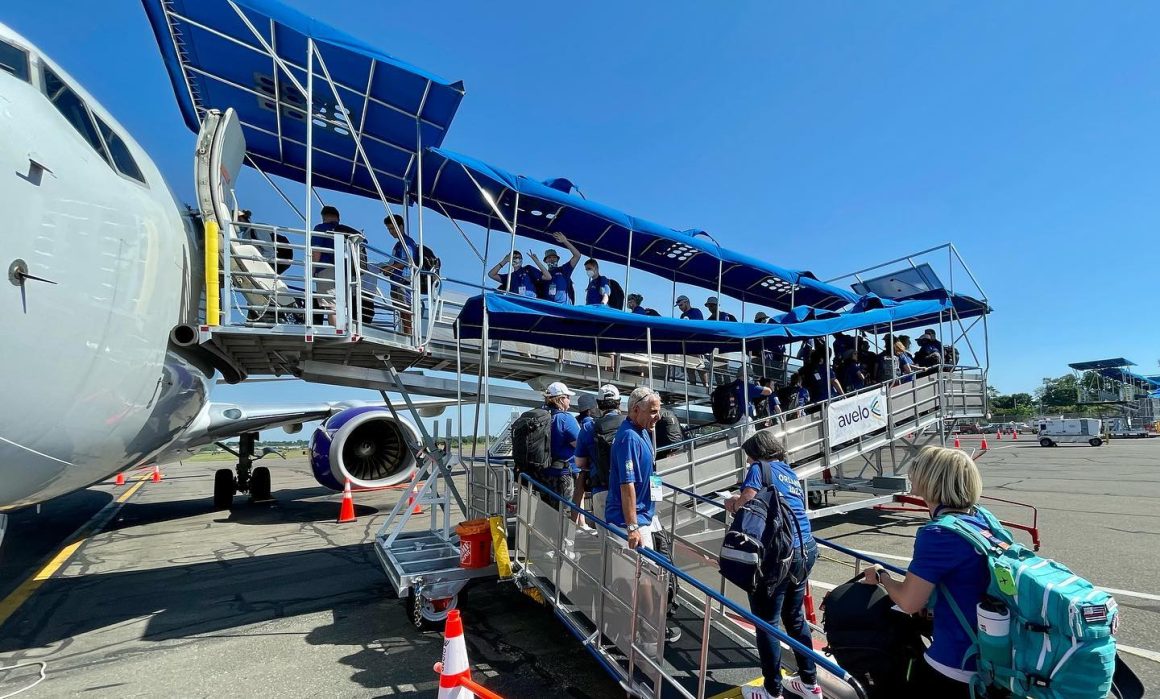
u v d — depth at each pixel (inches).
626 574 137.4
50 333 143.6
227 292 209.9
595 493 179.5
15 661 172.6
